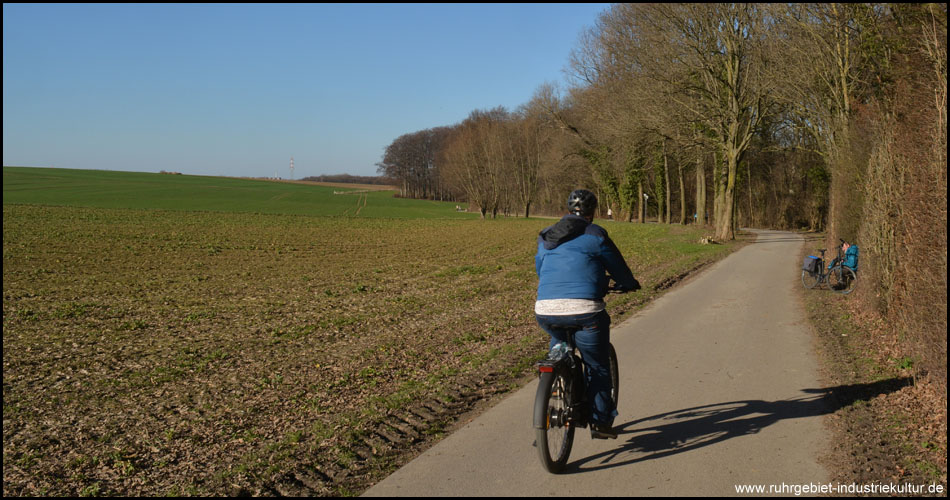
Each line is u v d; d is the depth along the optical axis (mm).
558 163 60969
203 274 21406
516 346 8711
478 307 13414
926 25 8617
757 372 6941
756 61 27781
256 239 36375
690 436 5051
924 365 6141
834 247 18406
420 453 4855
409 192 131000
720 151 33031
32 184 101000
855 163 15641
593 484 4203
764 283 15406
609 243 4457
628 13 30812
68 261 24328
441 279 19562
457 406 6043
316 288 17812
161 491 4391
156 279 20000
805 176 55062
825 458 4527
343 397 6691
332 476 4480
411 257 27547
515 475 4355
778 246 28266
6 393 7230
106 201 77062
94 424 6027
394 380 7355
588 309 4398
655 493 4051
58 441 5543
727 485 4148
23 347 10000
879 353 7473
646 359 7699
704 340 8742
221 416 6188
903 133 8219
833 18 21297
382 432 5367
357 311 13508
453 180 85250
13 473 4797
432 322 11719
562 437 4488
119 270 22297
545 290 4512
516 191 84250
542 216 88125
